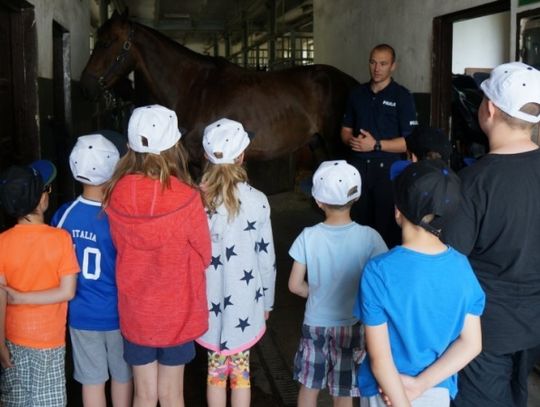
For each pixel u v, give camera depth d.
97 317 1.80
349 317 1.90
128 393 1.91
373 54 3.48
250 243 1.92
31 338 1.70
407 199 1.29
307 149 7.31
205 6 11.47
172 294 1.67
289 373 2.65
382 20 4.98
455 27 5.42
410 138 2.18
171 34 15.44
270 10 9.87
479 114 1.61
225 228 1.88
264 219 1.96
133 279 1.66
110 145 1.83
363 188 3.57
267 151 4.27
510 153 1.52
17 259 1.67
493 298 1.55
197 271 1.73
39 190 1.68
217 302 1.92
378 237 1.92
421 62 4.31
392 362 1.29
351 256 1.88
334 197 1.86
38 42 3.64
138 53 4.07
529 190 1.49
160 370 1.81
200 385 2.50
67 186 4.78
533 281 1.54
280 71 4.39
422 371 1.32
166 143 1.69
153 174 1.67
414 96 4.32
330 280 1.89
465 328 1.32
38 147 3.63
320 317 1.91
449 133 4.09
